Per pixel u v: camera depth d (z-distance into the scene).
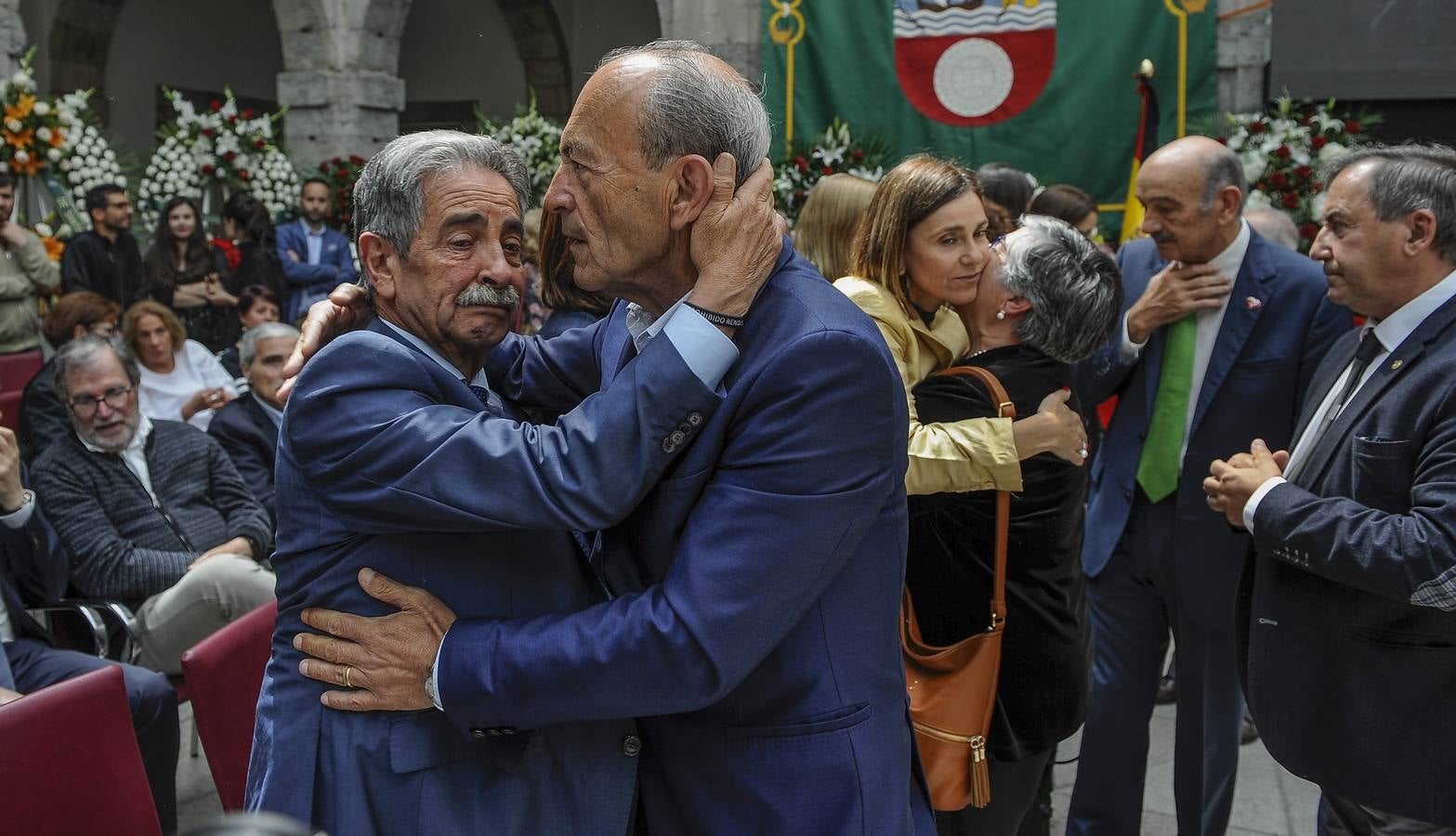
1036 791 2.22
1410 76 7.17
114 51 12.16
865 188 2.75
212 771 2.30
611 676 1.36
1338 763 2.05
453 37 12.66
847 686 1.45
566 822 1.51
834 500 1.35
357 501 1.41
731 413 1.38
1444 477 1.89
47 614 3.30
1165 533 2.79
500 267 1.47
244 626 2.46
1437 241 2.02
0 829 1.91
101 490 3.43
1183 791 2.83
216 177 9.33
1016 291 2.12
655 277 1.43
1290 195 6.55
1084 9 8.00
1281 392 2.74
